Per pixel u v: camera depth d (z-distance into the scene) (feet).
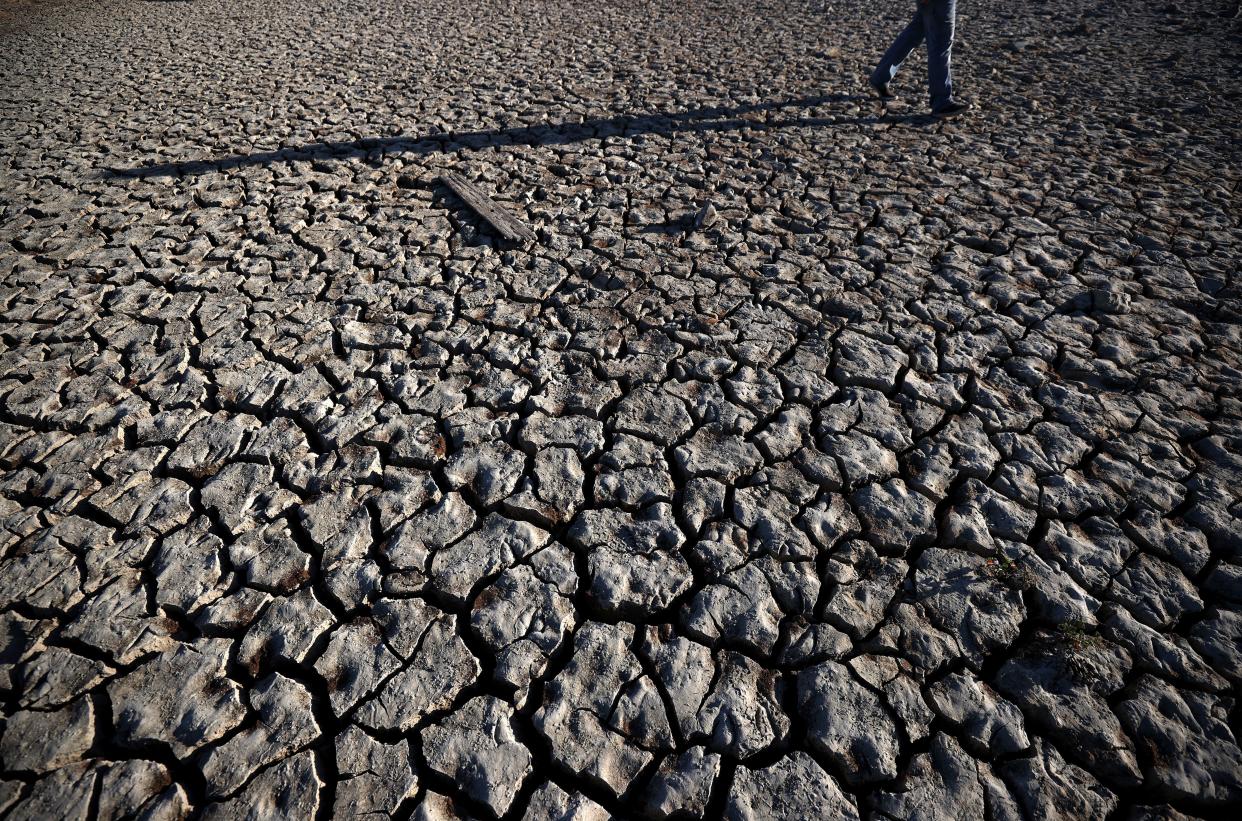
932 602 6.33
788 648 6.04
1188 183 13.21
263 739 5.44
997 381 8.81
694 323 10.10
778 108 17.92
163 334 10.00
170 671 5.87
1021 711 5.54
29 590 6.48
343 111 18.53
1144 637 5.94
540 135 16.71
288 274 11.39
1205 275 10.55
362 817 5.01
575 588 6.59
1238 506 6.98
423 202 13.66
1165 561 6.55
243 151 15.99
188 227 12.82
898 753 5.34
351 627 6.25
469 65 22.82
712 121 17.19
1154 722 5.38
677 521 7.23
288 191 14.10
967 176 13.93
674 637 6.16
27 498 7.47
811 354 9.41
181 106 19.31
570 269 11.54
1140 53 21.16
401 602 6.46
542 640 6.15
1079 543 6.75
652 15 29.60
